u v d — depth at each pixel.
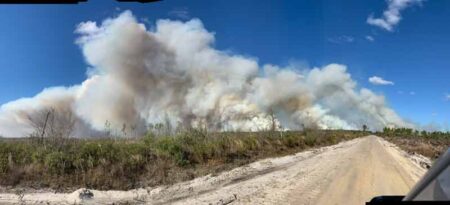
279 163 20.45
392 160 25.44
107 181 14.33
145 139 19.53
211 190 13.66
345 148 35.81
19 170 14.40
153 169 15.91
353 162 22.52
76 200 12.09
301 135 39.62
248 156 21.47
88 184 13.95
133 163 16.03
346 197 12.34
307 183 14.74
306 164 20.86
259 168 18.53
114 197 12.74
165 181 14.98
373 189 13.91
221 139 22.36
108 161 16.00
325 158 24.52
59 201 12.05
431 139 75.88
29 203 11.73
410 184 15.53
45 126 17.52
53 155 15.27
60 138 17.16
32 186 13.52
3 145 16.59
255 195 12.52
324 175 16.77
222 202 11.64
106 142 18.22
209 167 17.56
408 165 23.27
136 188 14.00
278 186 14.10
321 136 44.44
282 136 31.25
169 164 16.86
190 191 13.59
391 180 16.22
